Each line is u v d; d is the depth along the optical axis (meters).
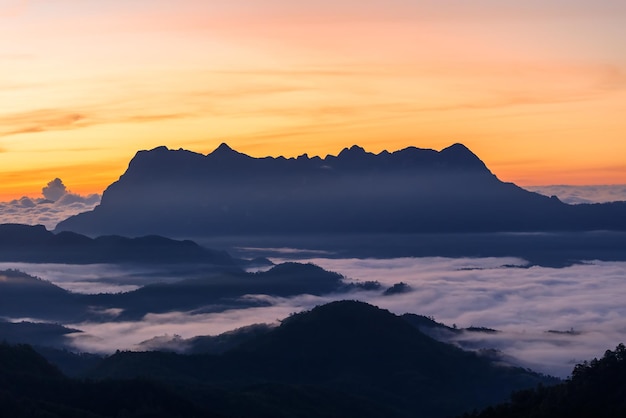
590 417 142.38
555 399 149.25
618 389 145.38
